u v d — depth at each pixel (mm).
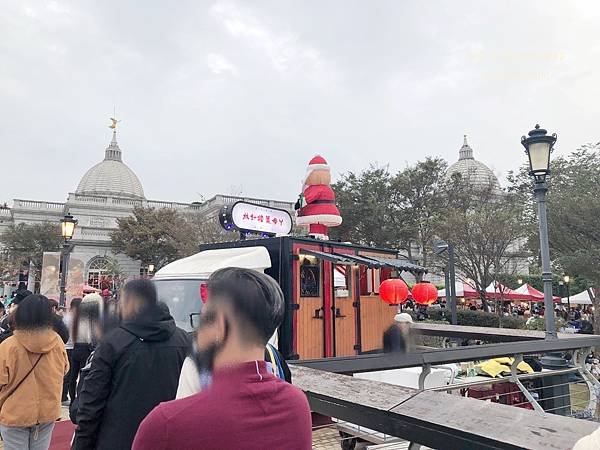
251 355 1271
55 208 46906
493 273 19609
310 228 7703
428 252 25516
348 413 2350
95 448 2193
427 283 7672
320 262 6398
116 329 2346
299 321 5949
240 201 6898
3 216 46906
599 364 9719
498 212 18797
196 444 1083
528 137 6621
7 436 3248
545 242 6422
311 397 2615
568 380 6613
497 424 1799
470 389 6270
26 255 38625
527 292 21547
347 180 28047
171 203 46469
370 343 6895
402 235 25875
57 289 12992
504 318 15805
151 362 2252
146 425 1126
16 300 6445
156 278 6039
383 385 2676
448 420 1900
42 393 3322
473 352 5043
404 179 26938
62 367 3529
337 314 6488
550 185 18859
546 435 1646
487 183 27359
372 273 7316
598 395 6285
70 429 5770
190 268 5918
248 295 1287
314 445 4723
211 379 1252
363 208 26234
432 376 5824
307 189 7758
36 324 3301
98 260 41562
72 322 6629
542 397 6516
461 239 18688
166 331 2348
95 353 2311
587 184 17438
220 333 1275
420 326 8148
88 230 42781
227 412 1143
